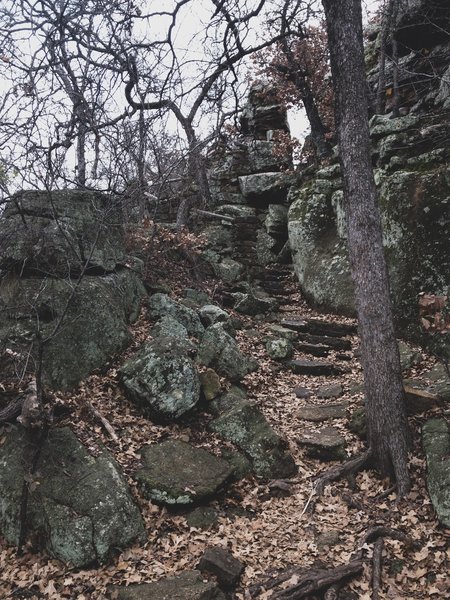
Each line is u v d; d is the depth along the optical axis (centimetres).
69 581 446
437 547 476
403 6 1173
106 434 593
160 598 408
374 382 599
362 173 611
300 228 1322
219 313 964
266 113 1852
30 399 554
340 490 580
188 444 614
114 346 722
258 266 1418
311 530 517
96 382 669
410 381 752
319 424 712
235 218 1510
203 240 1250
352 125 616
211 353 779
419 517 518
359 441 661
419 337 897
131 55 727
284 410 760
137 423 630
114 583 444
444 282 892
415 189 969
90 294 722
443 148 980
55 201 744
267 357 945
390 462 586
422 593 432
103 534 472
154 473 553
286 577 446
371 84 1427
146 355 670
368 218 608
